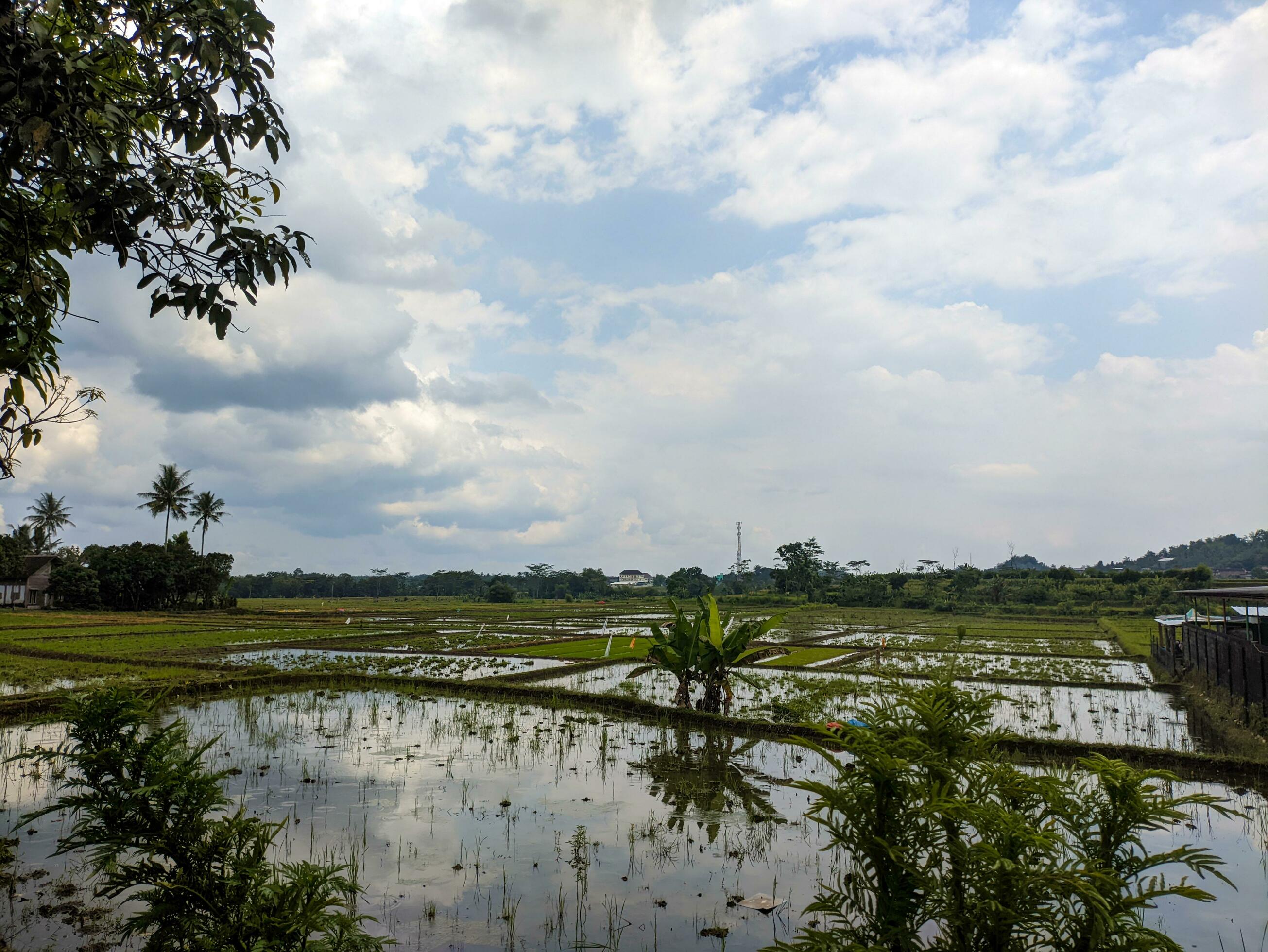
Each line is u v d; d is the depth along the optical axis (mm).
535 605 86438
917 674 23859
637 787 10586
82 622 45969
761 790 10523
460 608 77812
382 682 20375
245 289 4594
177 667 23312
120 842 3928
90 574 62969
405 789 10281
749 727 14852
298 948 4062
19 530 81812
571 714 16531
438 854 7879
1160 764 12281
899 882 3217
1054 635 42219
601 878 7293
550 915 6504
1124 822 3246
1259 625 17547
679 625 16625
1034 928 3125
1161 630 30859
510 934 6145
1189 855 3096
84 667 22906
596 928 6258
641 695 19891
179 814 4148
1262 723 14492
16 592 69000
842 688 20703
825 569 114000
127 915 6309
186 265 4500
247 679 19922
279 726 14750
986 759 3604
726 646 16516
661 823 8945
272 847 7996
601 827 8773
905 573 100625
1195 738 15195
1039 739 13133
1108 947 2883
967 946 3135
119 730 4188
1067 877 2863
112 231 4098
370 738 13680
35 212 4371
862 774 3373
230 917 4043
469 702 18016
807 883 7223
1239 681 16828
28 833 8484
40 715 15516
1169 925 6387
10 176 3936
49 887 6898
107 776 4215
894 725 3688
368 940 4410
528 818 9070
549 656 28719
